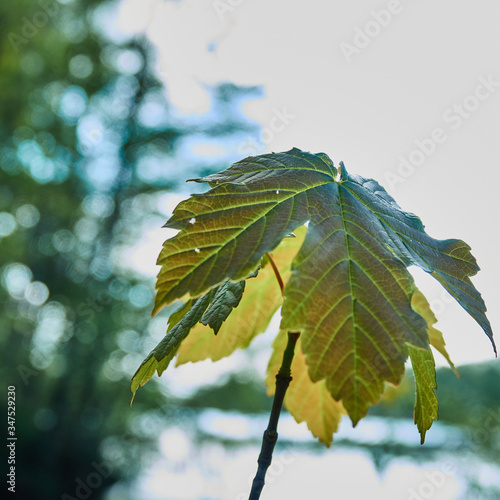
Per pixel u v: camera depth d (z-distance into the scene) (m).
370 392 0.85
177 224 0.99
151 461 13.05
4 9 13.71
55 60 14.84
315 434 1.63
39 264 14.49
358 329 0.89
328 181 1.14
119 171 13.99
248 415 18.09
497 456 8.59
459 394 10.52
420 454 9.29
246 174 1.11
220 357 1.57
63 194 14.47
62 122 14.69
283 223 1.00
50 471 11.82
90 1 14.47
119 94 14.35
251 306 1.55
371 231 1.04
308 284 0.92
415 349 1.10
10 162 14.58
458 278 1.08
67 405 13.02
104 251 14.03
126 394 13.55
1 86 14.47
